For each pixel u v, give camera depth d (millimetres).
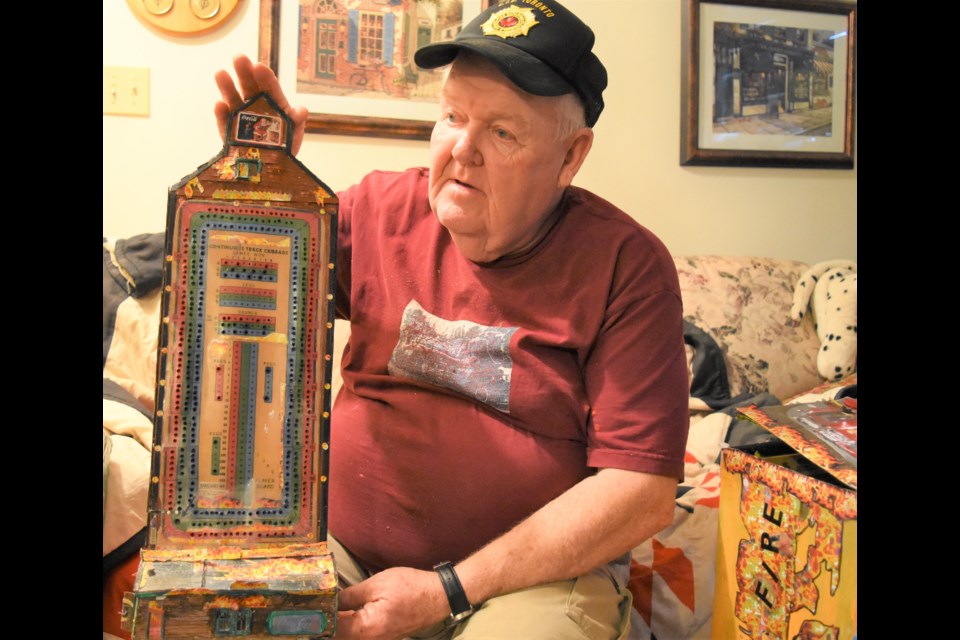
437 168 1071
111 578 1205
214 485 922
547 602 983
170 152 1993
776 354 2096
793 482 1076
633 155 2328
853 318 2102
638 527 1010
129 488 1227
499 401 1073
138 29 1949
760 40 2371
